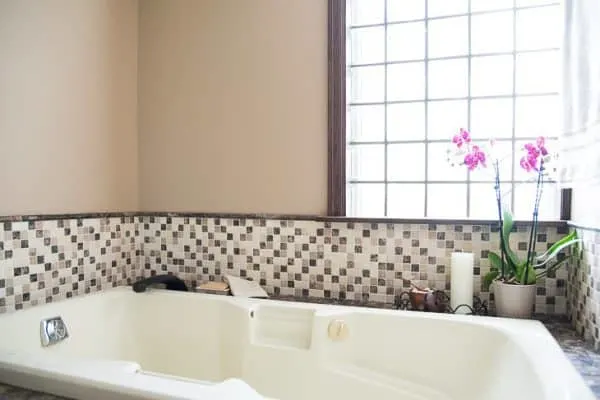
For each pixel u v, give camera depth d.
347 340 1.46
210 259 1.96
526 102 1.70
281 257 1.85
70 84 1.72
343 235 1.76
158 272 2.05
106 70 1.91
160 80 2.06
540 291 1.54
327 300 1.77
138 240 2.08
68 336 1.49
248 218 1.90
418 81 1.83
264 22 1.88
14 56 1.49
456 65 1.78
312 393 1.44
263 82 1.89
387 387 1.39
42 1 1.60
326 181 1.80
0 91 1.44
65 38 1.70
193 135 2.01
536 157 1.42
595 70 1.11
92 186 1.83
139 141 2.10
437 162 1.81
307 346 1.49
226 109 1.95
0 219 1.43
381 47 1.87
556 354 1.07
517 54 1.70
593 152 1.12
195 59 1.99
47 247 1.60
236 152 1.94
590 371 1.00
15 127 1.49
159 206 2.07
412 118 1.84
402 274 1.69
